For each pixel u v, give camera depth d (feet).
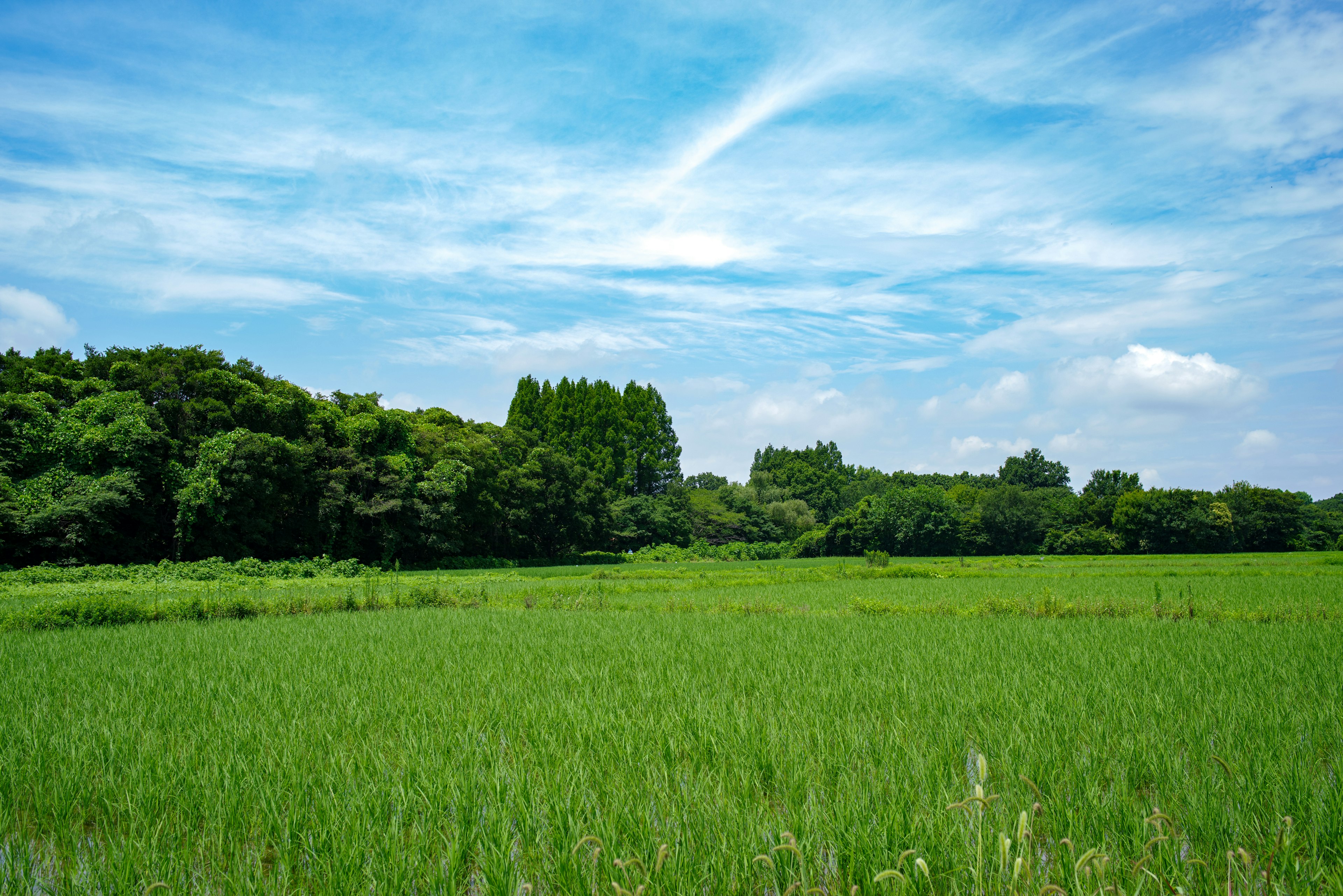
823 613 66.74
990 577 114.52
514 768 19.94
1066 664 37.11
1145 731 23.84
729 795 18.54
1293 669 34.76
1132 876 13.98
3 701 30.42
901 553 255.70
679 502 261.85
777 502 318.86
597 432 265.13
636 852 15.05
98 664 39.91
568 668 36.19
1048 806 17.22
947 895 13.93
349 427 150.82
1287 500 240.73
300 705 28.68
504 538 197.36
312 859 15.70
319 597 79.25
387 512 150.00
